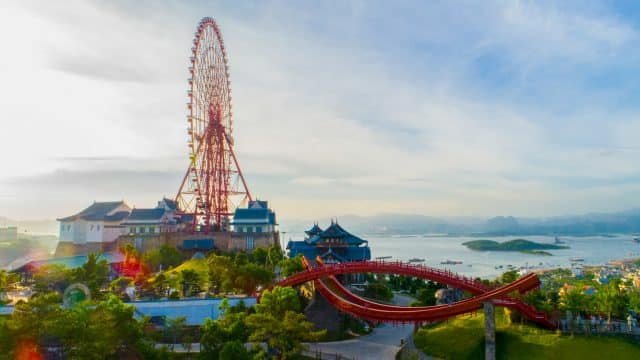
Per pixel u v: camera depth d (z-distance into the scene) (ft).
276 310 295.07
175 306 349.41
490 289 332.19
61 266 451.12
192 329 325.62
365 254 531.50
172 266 558.97
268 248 600.39
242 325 278.05
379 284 501.56
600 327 287.28
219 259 435.12
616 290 318.24
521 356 272.51
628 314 311.88
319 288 370.94
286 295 301.84
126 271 539.29
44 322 248.52
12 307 340.80
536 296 323.57
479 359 282.36
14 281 427.74
